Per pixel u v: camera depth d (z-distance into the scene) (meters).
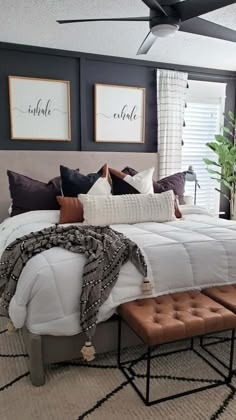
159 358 1.89
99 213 2.54
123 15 2.66
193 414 1.46
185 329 1.51
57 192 3.02
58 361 1.69
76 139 3.76
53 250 1.81
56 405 1.50
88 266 1.69
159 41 3.27
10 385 1.64
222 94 4.44
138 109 3.96
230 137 4.57
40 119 3.55
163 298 1.80
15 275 1.78
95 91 3.72
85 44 3.34
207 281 1.99
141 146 4.08
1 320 2.37
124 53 3.63
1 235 2.63
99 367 1.80
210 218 2.92
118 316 1.80
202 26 2.34
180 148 4.16
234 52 3.63
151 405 1.51
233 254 2.08
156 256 1.89
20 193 2.97
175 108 4.05
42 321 1.62
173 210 2.79
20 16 2.65
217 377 1.73
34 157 3.46
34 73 3.47
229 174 4.26
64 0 2.39
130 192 2.96
